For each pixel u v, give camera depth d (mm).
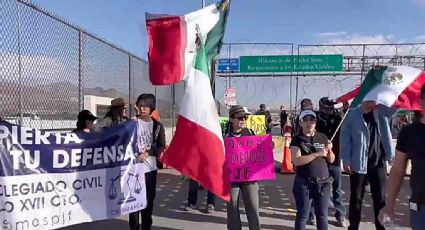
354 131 6234
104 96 8859
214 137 4891
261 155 5723
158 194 9688
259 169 5691
